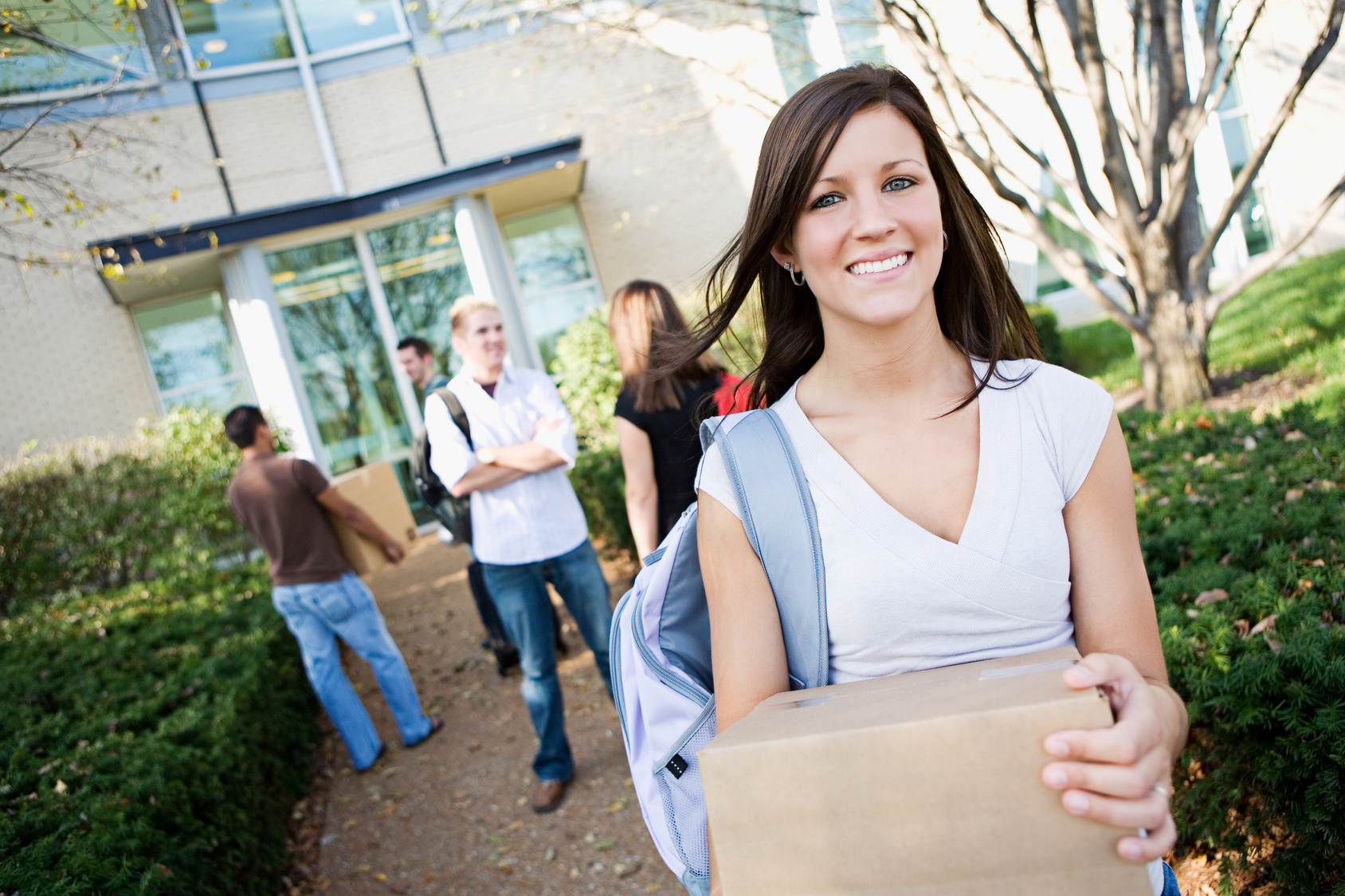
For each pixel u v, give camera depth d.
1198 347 6.41
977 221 1.25
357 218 9.82
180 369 10.57
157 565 8.09
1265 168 10.77
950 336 1.29
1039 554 1.06
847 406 1.17
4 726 3.80
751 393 1.43
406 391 10.71
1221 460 3.82
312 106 10.57
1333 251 10.28
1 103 4.31
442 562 8.78
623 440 3.15
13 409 9.70
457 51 10.81
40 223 9.28
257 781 3.71
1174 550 2.96
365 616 4.64
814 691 1.04
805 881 0.86
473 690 5.45
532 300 11.51
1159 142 6.16
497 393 3.75
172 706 4.00
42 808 2.90
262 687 4.41
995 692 0.86
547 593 3.77
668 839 1.25
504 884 3.42
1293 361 6.62
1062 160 10.24
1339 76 10.43
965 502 1.11
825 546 1.10
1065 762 0.78
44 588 8.12
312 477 4.41
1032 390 1.13
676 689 1.24
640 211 11.36
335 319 10.52
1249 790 2.02
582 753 4.25
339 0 10.62
